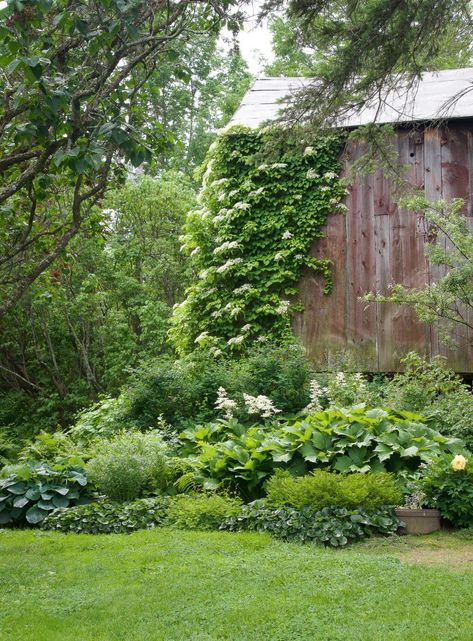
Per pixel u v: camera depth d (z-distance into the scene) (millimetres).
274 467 9188
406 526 7988
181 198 25328
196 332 15109
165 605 5531
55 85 5590
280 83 17594
